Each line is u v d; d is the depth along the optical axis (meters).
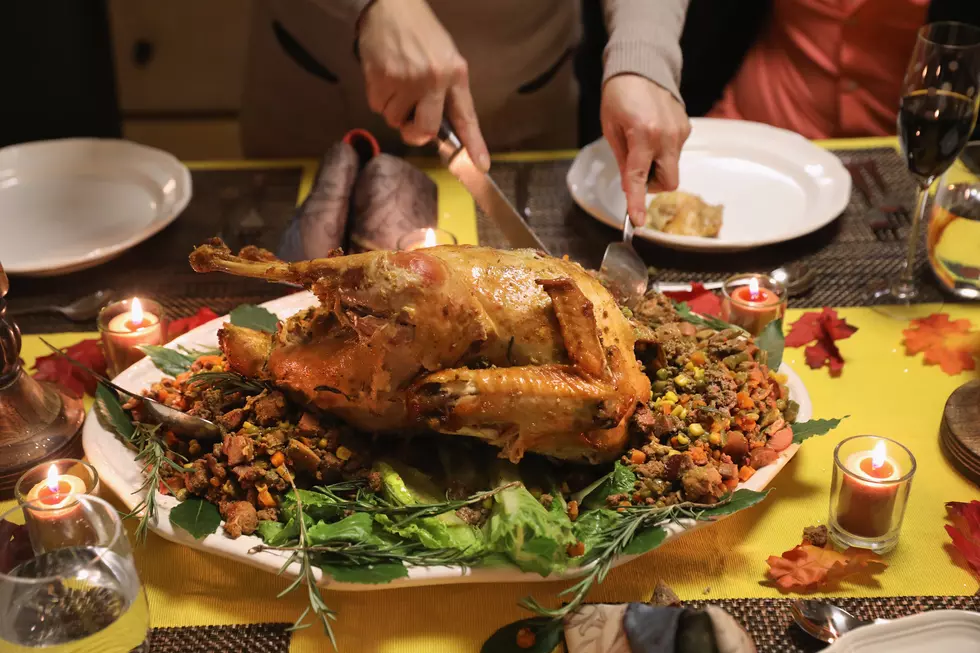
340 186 2.12
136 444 1.51
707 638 1.12
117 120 3.65
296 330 1.46
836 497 1.43
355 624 1.33
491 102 2.79
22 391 1.62
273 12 2.67
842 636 1.19
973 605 1.34
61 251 2.15
